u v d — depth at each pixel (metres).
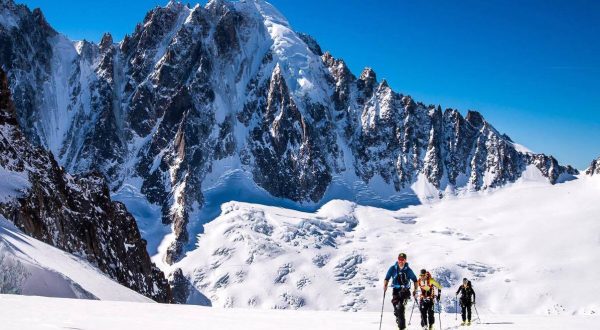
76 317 18.97
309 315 31.12
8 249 33.34
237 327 20.58
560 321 33.00
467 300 31.19
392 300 20.17
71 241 78.00
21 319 17.03
